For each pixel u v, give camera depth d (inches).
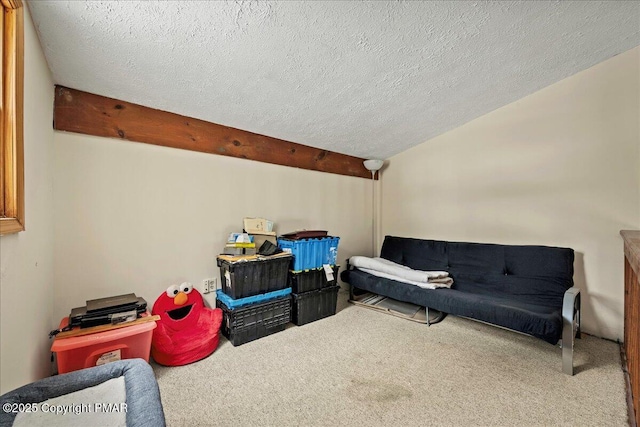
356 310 105.1
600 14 61.9
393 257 120.1
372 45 60.4
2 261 30.5
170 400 53.1
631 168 77.8
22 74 35.4
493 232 103.7
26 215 39.8
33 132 43.6
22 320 37.7
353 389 56.9
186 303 77.7
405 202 131.6
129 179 70.7
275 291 85.1
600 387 57.2
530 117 94.4
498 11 56.9
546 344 76.7
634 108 77.1
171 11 45.5
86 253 64.4
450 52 67.2
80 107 63.8
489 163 104.3
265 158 99.7
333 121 94.7
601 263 82.3
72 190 62.6
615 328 80.1
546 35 66.5
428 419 48.7
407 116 98.3
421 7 52.7
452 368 64.6
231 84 67.9
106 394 33.8
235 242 83.6
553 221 90.6
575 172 86.4
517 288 85.8
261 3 46.4
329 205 122.4
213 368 64.3
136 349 56.6
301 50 59.0
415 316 97.4
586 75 83.7
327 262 99.3
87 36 48.4
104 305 58.5
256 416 49.3
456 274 100.2
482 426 47.1
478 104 96.7
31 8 41.1
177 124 78.9
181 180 79.6
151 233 74.1
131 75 60.6
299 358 68.9
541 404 52.3
